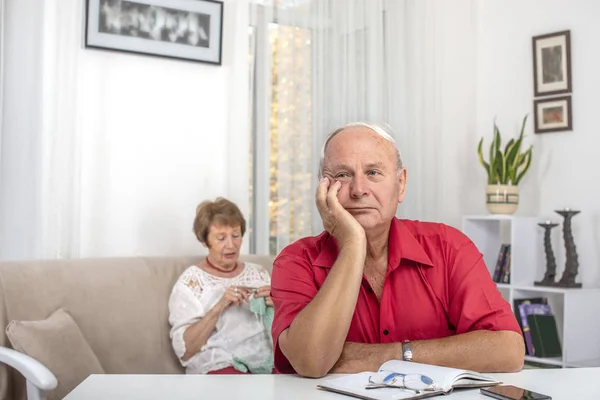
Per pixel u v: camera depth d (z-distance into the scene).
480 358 1.49
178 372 2.73
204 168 3.39
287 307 1.61
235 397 1.22
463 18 4.29
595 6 3.76
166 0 3.28
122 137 3.19
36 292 2.50
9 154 2.90
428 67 4.12
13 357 2.03
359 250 1.50
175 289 2.77
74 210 3.01
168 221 3.29
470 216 3.86
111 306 2.66
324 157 1.67
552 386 1.32
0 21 2.84
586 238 3.76
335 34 3.75
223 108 3.44
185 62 3.35
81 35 3.08
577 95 3.83
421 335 1.70
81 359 2.38
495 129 3.96
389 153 1.65
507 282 3.77
